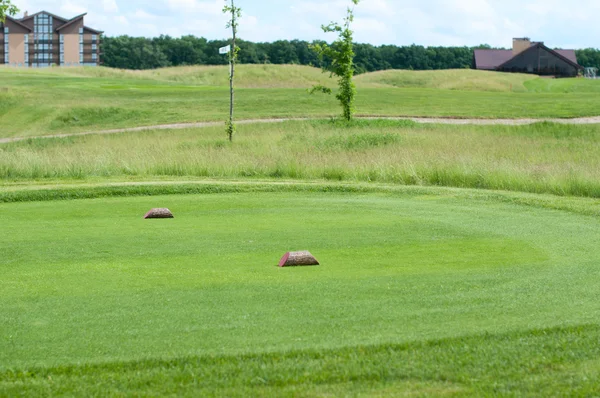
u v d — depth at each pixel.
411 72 100.25
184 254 8.84
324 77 92.12
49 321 6.07
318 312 6.29
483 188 17.03
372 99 56.84
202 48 175.88
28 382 4.74
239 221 11.51
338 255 8.80
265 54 164.50
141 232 10.42
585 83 88.31
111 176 19.05
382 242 9.69
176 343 5.47
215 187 15.62
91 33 156.62
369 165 19.45
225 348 5.33
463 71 102.50
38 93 56.06
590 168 18.36
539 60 120.38
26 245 9.41
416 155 21.17
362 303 6.58
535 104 52.66
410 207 13.11
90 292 7.01
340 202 13.78
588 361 5.05
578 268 8.09
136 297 6.82
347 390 4.61
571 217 11.99
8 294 6.95
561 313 6.23
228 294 6.91
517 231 10.59
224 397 4.52
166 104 52.16
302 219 11.71
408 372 4.87
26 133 45.25
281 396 4.53
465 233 10.41
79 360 5.12
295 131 36.88
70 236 10.07
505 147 27.06
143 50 166.38
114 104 51.53
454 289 7.10
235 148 27.56
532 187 16.42
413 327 5.83
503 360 5.07
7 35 153.62
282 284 7.30
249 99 55.66
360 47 161.88
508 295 6.88
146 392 4.59
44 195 14.45
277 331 5.75
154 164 20.28
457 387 4.65
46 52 155.62
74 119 47.81
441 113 46.50
